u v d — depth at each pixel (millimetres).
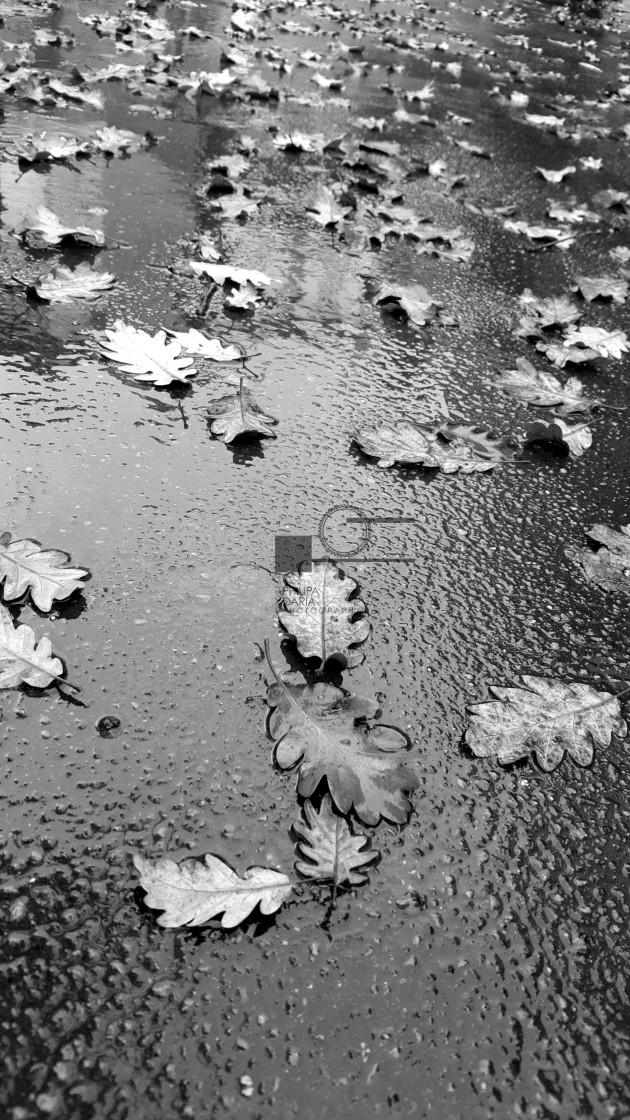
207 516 2018
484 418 2719
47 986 1163
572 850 1485
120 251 3172
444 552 2104
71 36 5891
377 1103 1117
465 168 5281
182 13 7355
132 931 1240
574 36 11422
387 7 10352
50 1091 1066
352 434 2461
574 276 4051
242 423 2348
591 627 1979
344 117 5645
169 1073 1104
